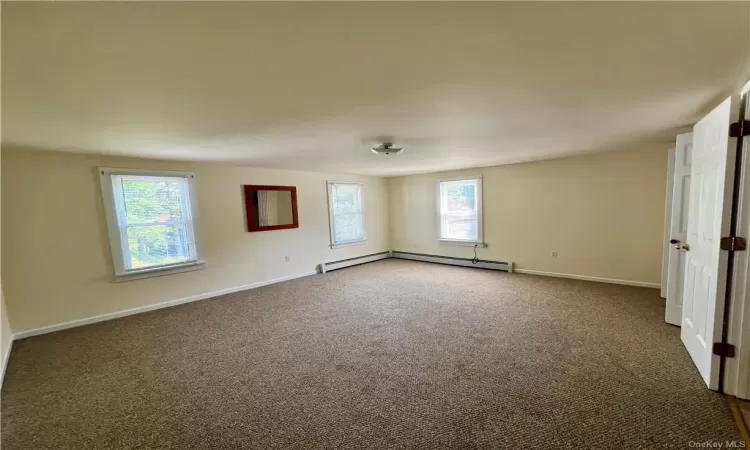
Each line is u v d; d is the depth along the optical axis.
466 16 1.13
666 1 1.06
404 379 2.37
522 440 1.72
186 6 1.00
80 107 1.97
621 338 2.89
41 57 1.32
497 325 3.30
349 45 1.33
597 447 1.65
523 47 1.39
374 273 5.98
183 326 3.57
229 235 4.90
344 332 3.27
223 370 2.59
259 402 2.15
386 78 1.69
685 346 2.64
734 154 1.92
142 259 4.14
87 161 3.72
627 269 4.53
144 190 4.14
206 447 1.76
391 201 7.50
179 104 1.99
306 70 1.56
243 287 5.05
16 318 3.34
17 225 3.35
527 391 2.16
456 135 3.12
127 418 2.03
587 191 4.78
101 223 3.82
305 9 1.06
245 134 2.85
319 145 3.45
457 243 6.39
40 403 2.21
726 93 2.04
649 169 4.25
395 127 2.74
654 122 2.80
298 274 5.79
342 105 2.12
